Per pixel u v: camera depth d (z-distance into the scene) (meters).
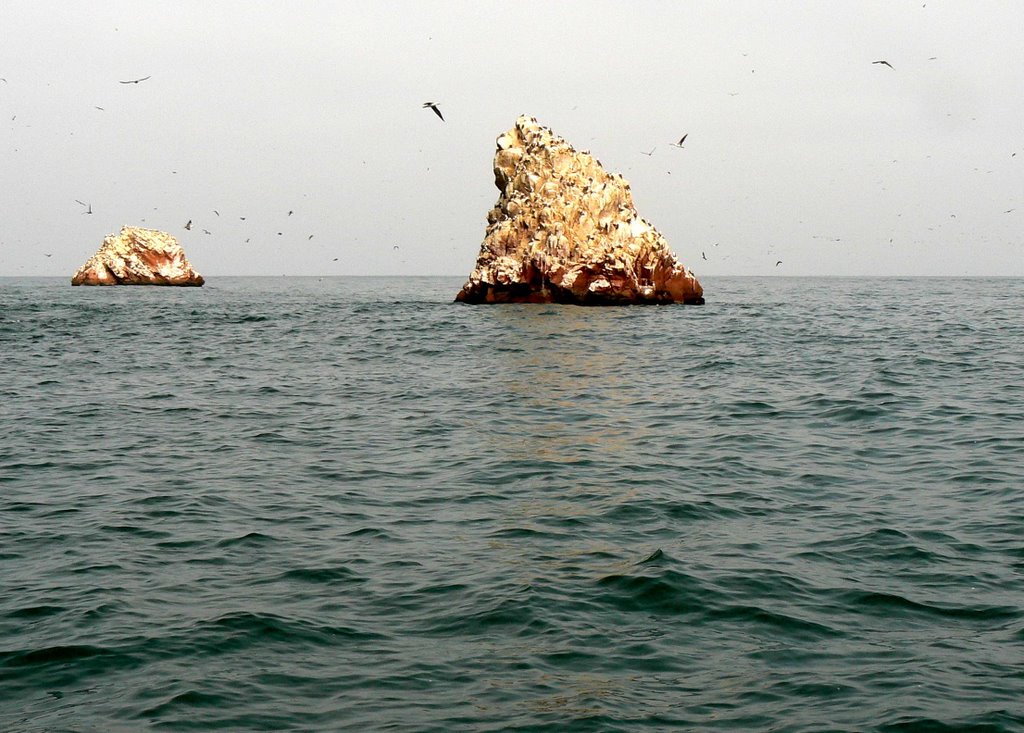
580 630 11.91
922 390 32.03
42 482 19.98
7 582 13.71
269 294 128.38
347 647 11.45
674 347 47.25
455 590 13.28
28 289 135.62
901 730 9.50
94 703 10.09
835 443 23.75
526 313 70.81
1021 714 9.75
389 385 35.19
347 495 18.81
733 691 10.34
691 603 12.76
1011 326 62.25
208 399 31.91
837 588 13.33
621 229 78.00
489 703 10.07
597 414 28.23
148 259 143.62
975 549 15.05
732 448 23.25
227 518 17.09
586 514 17.30
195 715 9.82
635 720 9.72
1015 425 25.53
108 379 37.12
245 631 11.86
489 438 24.72
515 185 82.19
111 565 14.45
